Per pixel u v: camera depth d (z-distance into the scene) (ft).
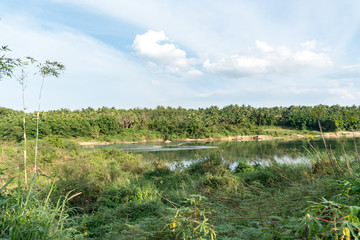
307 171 19.15
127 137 238.89
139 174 38.93
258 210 10.03
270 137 257.55
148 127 280.51
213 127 290.76
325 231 5.70
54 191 19.62
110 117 251.60
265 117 364.38
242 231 8.18
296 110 416.87
